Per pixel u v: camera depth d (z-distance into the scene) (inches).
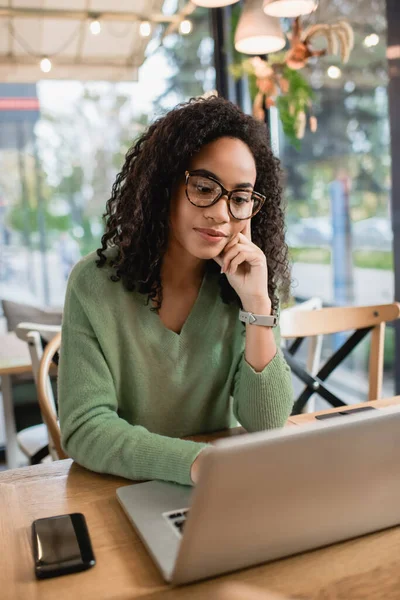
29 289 133.6
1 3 117.0
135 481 34.1
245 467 20.9
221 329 42.5
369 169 95.9
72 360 38.8
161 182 38.0
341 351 66.3
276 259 44.7
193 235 37.5
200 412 43.4
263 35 73.8
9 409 91.0
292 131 98.3
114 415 37.4
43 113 128.5
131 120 130.4
